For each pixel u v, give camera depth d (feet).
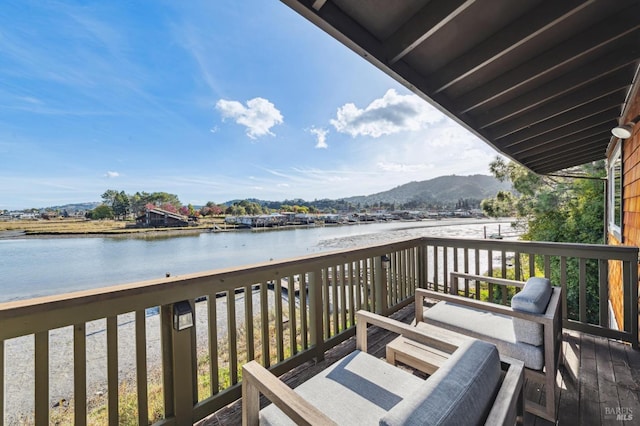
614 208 17.43
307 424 3.08
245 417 4.14
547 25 5.84
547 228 32.94
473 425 2.55
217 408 5.99
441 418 2.31
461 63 7.13
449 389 2.64
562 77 8.42
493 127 11.41
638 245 11.27
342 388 4.58
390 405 4.19
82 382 4.50
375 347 8.63
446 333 7.04
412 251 12.66
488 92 8.34
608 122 12.96
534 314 5.73
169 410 5.47
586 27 6.58
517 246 10.63
